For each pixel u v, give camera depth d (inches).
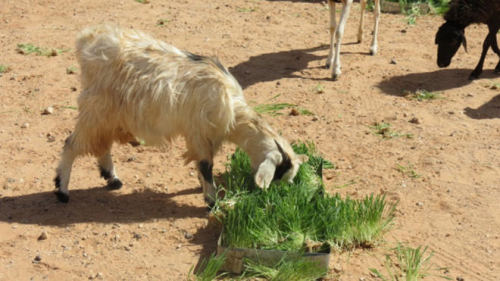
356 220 195.8
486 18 259.0
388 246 195.9
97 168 219.0
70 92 253.1
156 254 192.5
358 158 224.5
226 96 195.0
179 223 200.5
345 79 263.6
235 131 197.8
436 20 322.3
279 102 249.4
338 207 196.2
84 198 208.2
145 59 197.3
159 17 317.7
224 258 187.0
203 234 197.6
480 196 210.7
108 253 192.7
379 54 281.9
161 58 197.2
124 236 196.9
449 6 268.1
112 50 198.2
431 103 250.8
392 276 188.1
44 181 214.1
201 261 190.9
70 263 190.1
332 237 193.6
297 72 267.6
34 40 286.5
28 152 224.8
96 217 202.2
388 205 207.8
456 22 263.0
